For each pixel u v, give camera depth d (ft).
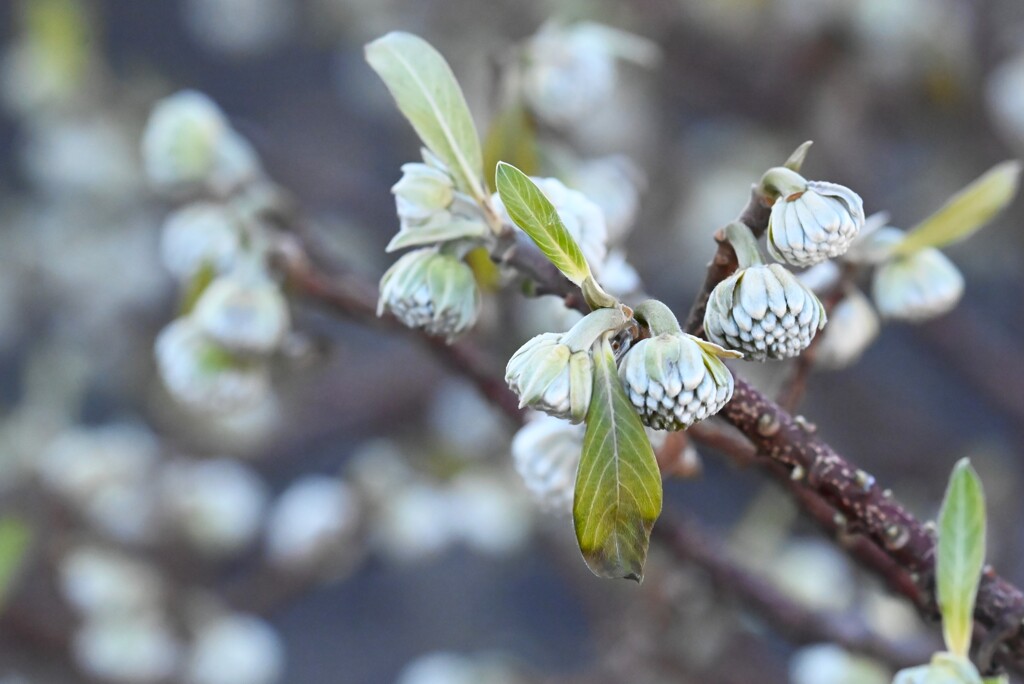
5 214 7.89
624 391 2.35
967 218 2.64
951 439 6.65
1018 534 5.91
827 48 5.70
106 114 6.97
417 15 6.91
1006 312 7.30
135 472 5.26
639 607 4.26
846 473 2.50
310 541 5.09
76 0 6.84
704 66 6.11
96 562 4.93
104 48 9.06
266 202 2.92
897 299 2.65
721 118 6.65
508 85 2.89
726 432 2.64
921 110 5.85
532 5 6.13
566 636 8.25
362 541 5.11
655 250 6.65
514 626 8.36
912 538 2.51
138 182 7.11
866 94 5.77
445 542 5.46
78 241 7.58
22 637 5.33
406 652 8.51
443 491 5.21
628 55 2.91
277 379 3.12
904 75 5.62
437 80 2.49
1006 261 6.57
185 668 4.89
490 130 2.90
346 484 5.16
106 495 5.18
